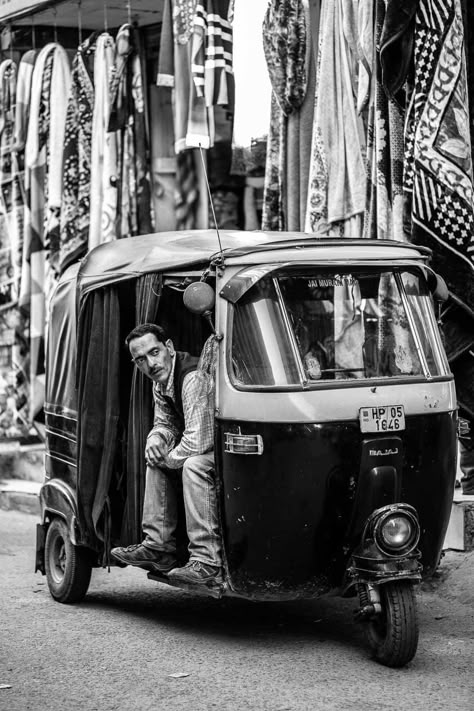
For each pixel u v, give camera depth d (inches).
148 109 409.7
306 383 200.4
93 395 247.0
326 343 207.2
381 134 285.6
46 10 426.6
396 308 213.8
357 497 200.5
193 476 211.5
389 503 201.5
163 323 243.3
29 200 420.8
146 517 225.9
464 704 182.5
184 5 351.6
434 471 207.6
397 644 199.0
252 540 203.0
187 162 367.2
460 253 268.7
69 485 261.4
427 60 271.1
